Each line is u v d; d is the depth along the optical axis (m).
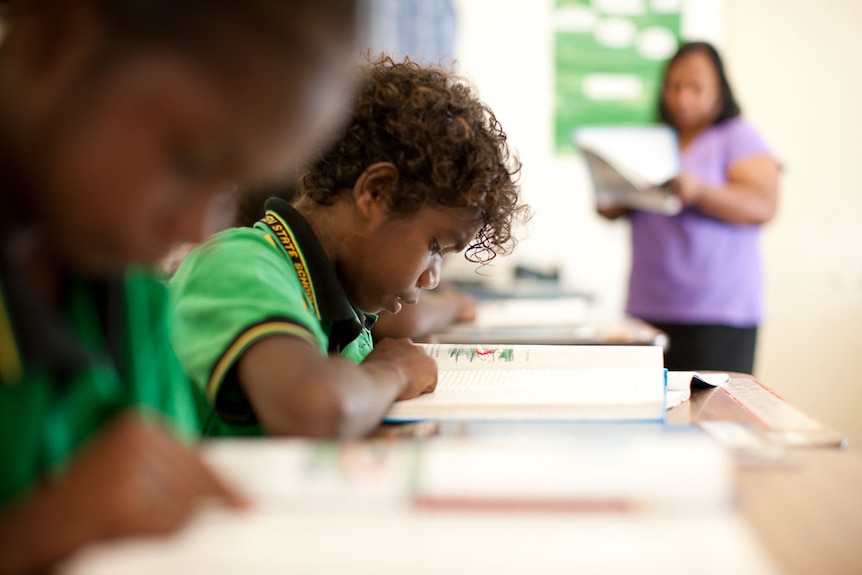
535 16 2.95
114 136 0.37
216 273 0.76
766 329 3.00
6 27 0.41
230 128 0.38
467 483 0.42
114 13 0.38
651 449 0.46
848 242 2.95
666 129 1.98
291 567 0.36
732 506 0.45
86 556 0.37
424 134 0.85
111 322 0.58
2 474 0.44
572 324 1.70
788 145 2.94
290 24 0.38
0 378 0.44
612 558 0.37
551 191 3.01
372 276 0.91
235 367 0.69
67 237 0.43
